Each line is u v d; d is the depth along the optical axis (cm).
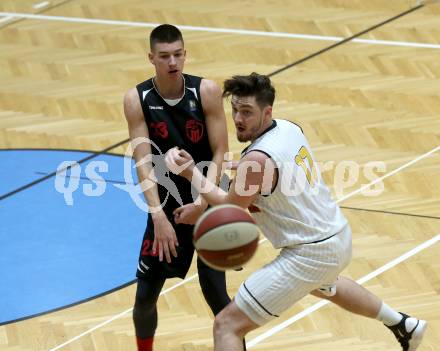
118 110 1661
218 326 827
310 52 1847
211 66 1809
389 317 907
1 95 1764
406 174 1361
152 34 859
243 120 802
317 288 841
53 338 1030
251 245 746
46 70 1862
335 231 825
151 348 959
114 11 2159
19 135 1594
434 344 961
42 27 2094
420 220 1230
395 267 1123
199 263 900
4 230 1284
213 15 2084
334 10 2059
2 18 2164
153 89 879
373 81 1697
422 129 1502
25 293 1129
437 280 1088
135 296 1003
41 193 1384
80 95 1736
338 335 998
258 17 2052
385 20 1978
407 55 1794
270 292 813
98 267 1177
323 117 1570
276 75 1750
